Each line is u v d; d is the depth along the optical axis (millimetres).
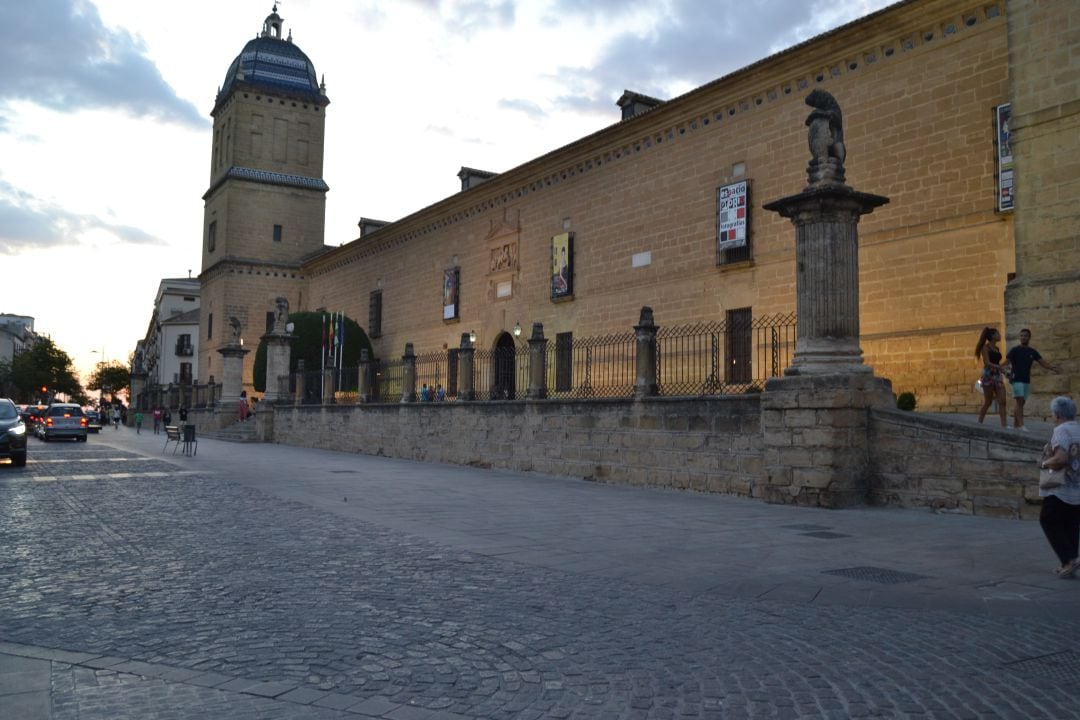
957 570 8508
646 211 29781
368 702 4691
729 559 9242
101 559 9117
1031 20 15914
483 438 24141
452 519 12633
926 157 21234
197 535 10867
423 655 5586
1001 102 19750
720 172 26969
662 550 9844
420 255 44531
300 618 6566
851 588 7688
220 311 59062
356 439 32031
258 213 59812
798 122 24562
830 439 13867
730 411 16281
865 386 14117
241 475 20344
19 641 5906
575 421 20391
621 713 4531
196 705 4625
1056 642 5910
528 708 4609
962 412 20031
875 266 22234
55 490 16469
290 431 38031
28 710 4523
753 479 15695
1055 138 15453
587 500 15453
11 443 21891
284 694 4809
